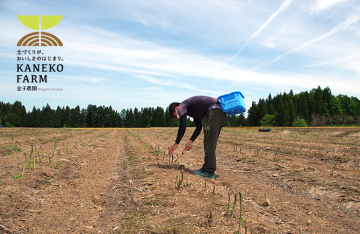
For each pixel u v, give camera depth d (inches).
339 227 103.2
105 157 298.0
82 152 332.2
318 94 3058.6
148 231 91.1
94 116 3558.1
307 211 121.6
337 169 209.2
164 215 105.5
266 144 413.1
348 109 3090.6
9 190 134.3
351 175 183.3
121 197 137.9
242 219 100.1
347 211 122.2
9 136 638.5
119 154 327.6
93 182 173.6
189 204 116.6
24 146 389.4
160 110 3791.8
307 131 1270.9
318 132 1162.6
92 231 95.3
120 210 118.0
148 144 425.4
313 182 172.1
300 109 2918.3
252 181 182.7
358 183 162.1
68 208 121.9
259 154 302.4
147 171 191.6
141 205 121.0
